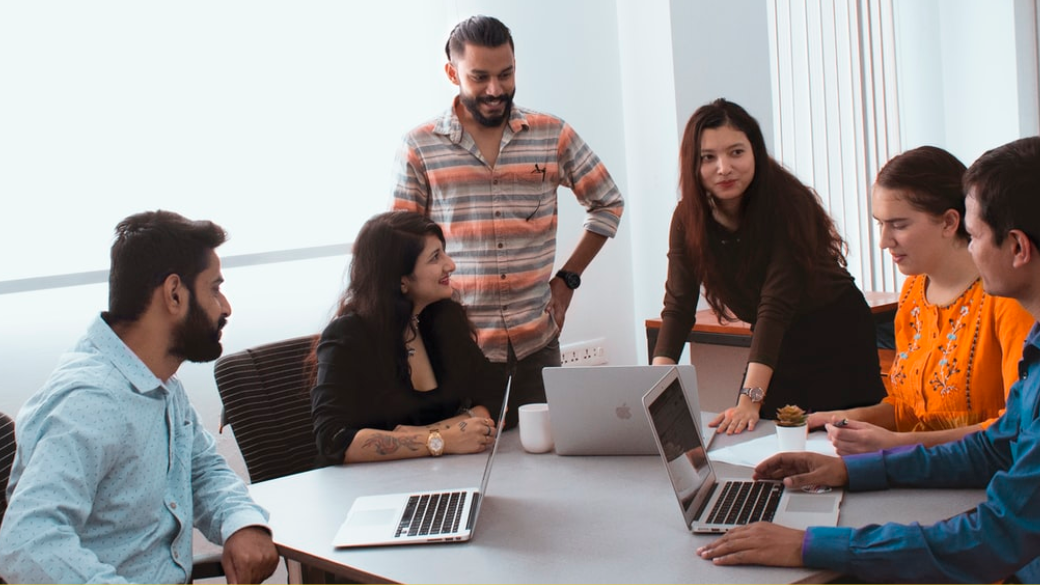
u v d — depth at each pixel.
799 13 5.50
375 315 2.72
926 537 1.71
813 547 1.72
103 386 1.92
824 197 5.64
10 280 3.42
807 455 2.14
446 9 4.47
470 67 3.17
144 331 2.00
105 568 1.78
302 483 2.45
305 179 4.11
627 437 2.47
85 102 3.58
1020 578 1.90
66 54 3.53
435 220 3.42
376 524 2.08
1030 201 1.67
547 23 4.87
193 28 3.81
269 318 4.02
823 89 5.62
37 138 3.48
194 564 2.12
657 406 1.95
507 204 3.37
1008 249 1.71
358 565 1.88
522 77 4.77
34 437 1.88
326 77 4.14
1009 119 6.23
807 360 3.01
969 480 2.05
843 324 3.01
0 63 3.40
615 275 5.25
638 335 5.36
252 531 2.10
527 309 3.43
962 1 6.34
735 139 2.82
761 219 2.90
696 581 1.70
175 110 3.78
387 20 4.30
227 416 2.86
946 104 6.52
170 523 2.06
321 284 4.18
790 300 2.87
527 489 2.27
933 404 2.39
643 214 5.24
